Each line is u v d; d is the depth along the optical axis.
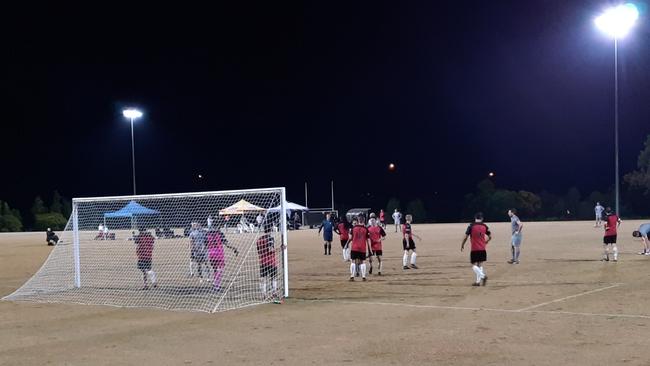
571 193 70.62
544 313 11.47
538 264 20.16
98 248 31.20
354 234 17.45
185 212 23.22
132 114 56.91
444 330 10.16
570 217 68.38
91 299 15.31
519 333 9.75
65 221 72.75
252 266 19.98
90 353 9.14
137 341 9.96
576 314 11.30
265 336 10.07
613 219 20.66
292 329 10.62
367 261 22.61
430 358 8.28
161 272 20.83
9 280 20.34
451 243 31.50
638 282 15.44
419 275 18.20
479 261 15.70
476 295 13.96
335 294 14.88
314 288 16.08
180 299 14.83
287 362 8.27
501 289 14.77
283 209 14.83
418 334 9.89
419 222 70.56
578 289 14.44
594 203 67.31
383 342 9.35
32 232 67.38
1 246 39.47
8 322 12.15
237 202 28.67
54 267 23.47
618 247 25.95
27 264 26.05
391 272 19.23
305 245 34.09
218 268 16.12
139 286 17.41
